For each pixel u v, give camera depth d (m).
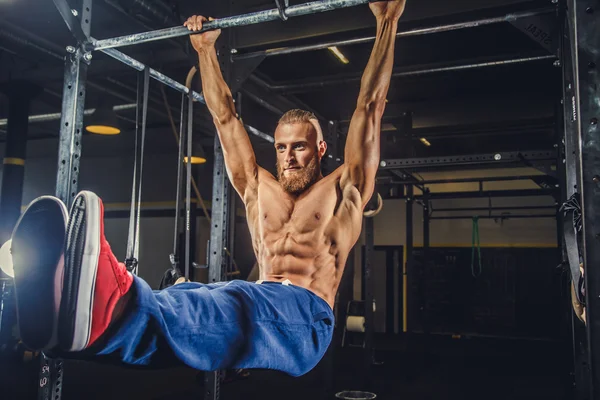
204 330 1.43
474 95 6.07
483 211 9.97
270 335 1.61
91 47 2.32
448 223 10.27
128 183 9.79
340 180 2.16
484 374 6.78
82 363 7.20
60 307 1.17
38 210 1.24
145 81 2.40
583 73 1.42
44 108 7.92
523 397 5.57
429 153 9.33
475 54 5.21
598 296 1.35
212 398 3.01
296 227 2.12
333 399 5.28
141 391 5.66
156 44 4.89
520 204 9.77
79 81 2.30
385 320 10.45
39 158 10.35
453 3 3.57
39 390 2.15
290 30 3.88
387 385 6.08
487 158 4.80
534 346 9.06
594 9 1.43
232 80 3.39
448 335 9.99
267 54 3.40
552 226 9.53
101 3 3.62
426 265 8.79
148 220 9.54
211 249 3.10
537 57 3.55
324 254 2.07
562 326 6.77
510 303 9.71
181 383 6.09
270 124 6.66
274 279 2.06
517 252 9.75
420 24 3.98
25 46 4.88
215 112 2.44
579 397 2.81
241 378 6.34
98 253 1.20
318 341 1.79
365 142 2.12
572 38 1.55
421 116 7.04
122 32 4.95
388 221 10.61
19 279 1.21
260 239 2.22
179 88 2.71
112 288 1.23
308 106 6.05
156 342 1.34
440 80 5.50
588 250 1.37
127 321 1.28
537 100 6.22
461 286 10.05
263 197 2.28
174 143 8.89
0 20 4.60
